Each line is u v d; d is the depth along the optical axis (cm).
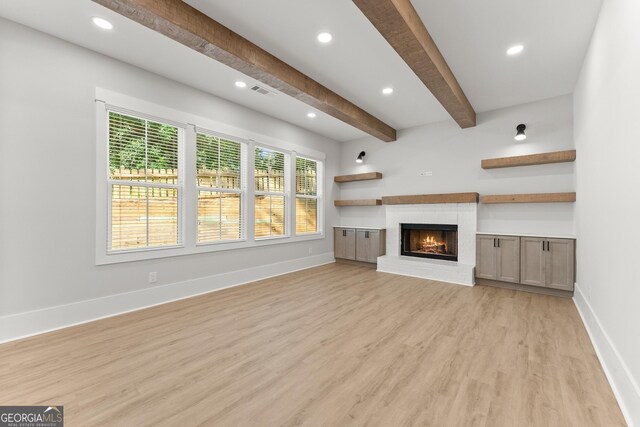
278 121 499
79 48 283
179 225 367
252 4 226
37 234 261
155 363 210
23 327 252
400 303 348
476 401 168
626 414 155
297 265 539
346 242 608
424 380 189
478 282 443
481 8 231
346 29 257
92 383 185
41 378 190
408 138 548
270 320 294
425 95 397
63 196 274
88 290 290
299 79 330
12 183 248
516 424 150
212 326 278
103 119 298
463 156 484
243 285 430
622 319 176
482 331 267
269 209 493
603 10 221
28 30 255
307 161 582
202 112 384
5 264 245
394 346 237
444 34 264
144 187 336
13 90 248
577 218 358
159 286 345
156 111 337
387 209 564
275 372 199
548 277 379
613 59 197
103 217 299
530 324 283
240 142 437
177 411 159
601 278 232
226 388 180
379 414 157
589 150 282
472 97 407
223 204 418
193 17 230
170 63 316
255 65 279
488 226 458
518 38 270
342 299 363
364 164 611
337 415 156
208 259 396
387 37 235
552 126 406
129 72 316
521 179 431
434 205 501
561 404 166
